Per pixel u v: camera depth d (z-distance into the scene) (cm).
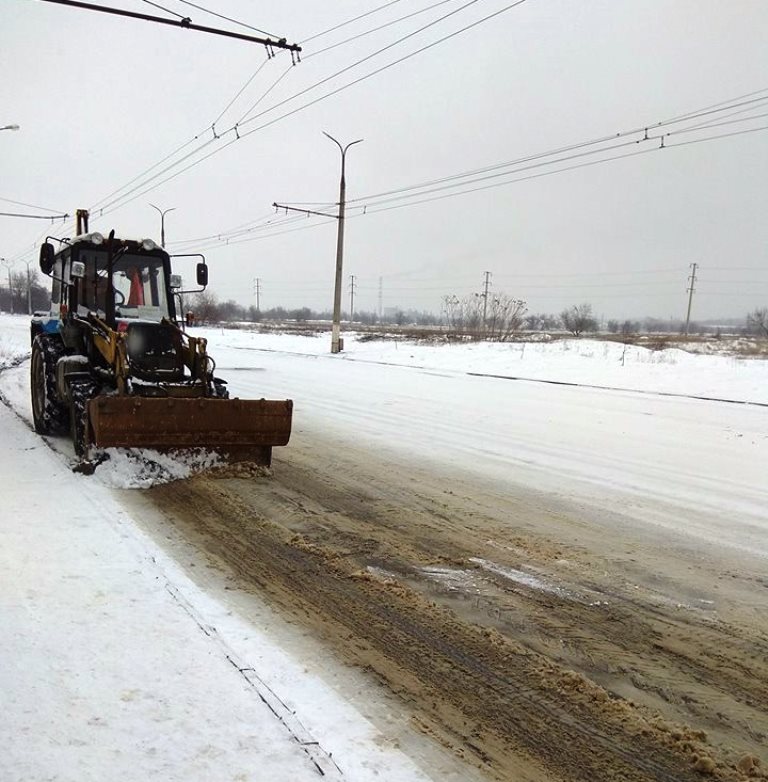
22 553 429
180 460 665
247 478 663
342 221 2653
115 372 697
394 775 245
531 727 283
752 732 287
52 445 780
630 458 844
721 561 492
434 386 1564
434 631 364
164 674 298
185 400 644
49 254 902
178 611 362
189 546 470
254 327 5359
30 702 271
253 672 306
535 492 669
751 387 1495
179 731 259
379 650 341
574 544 518
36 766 234
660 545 523
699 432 1034
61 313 846
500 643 354
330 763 247
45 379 811
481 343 2873
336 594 405
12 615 345
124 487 602
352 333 4312
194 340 740
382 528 535
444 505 609
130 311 834
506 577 446
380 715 284
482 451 859
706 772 259
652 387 1574
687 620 392
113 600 370
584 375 1775
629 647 357
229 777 235
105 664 303
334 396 1354
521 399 1365
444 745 267
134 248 844
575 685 316
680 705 305
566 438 968
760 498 668
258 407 674
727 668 339
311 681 305
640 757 267
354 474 709
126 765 238
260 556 461
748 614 403
